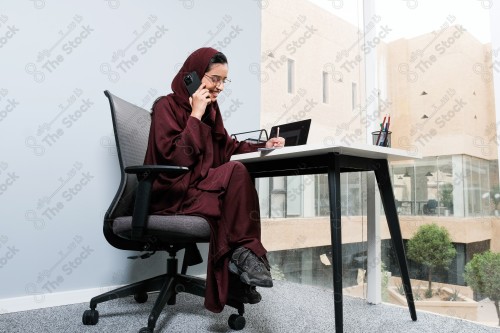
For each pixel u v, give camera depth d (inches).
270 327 53.1
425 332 52.1
